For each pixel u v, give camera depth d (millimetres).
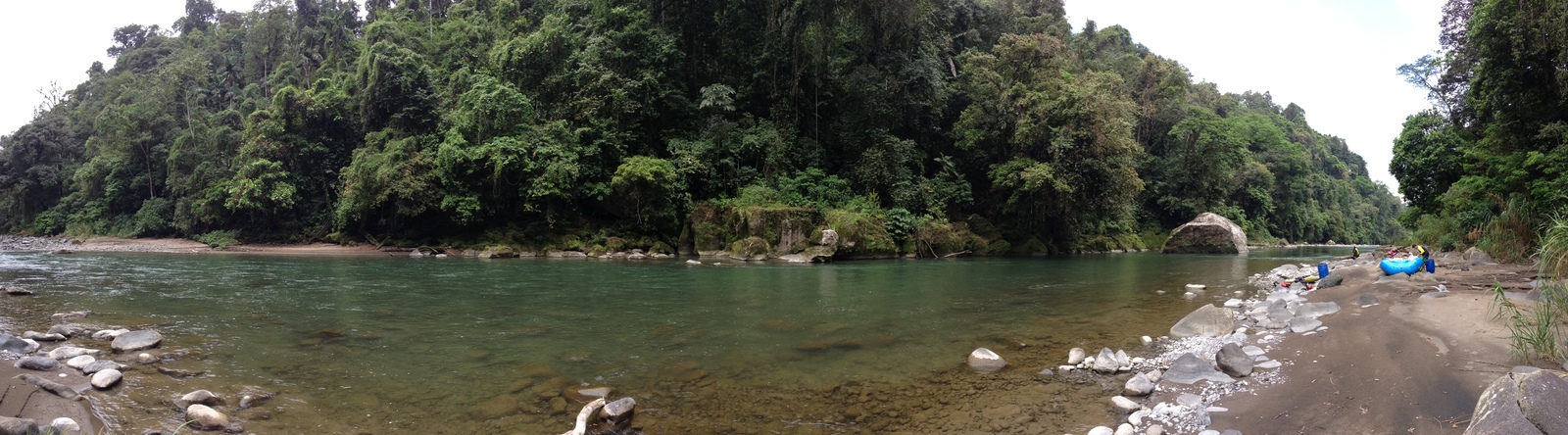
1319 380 5262
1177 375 5883
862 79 31438
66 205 44125
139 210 39750
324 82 35062
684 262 22516
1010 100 33250
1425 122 27156
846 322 9422
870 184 29844
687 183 28141
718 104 29375
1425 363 5102
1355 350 5973
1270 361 6145
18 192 44219
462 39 42688
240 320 8891
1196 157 48625
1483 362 4906
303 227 32656
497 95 28578
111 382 5445
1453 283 10102
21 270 16578
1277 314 8773
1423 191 27172
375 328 8477
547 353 7188
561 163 27062
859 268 20391
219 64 60000
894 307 11062
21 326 8172
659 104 30766
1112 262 25688
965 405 5547
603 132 28578
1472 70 20000
